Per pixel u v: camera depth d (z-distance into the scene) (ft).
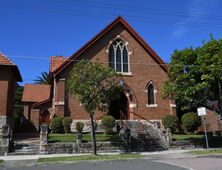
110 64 101.55
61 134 82.23
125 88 100.63
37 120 127.44
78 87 65.31
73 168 46.78
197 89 73.77
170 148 78.18
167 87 81.76
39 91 140.05
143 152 72.13
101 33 101.14
